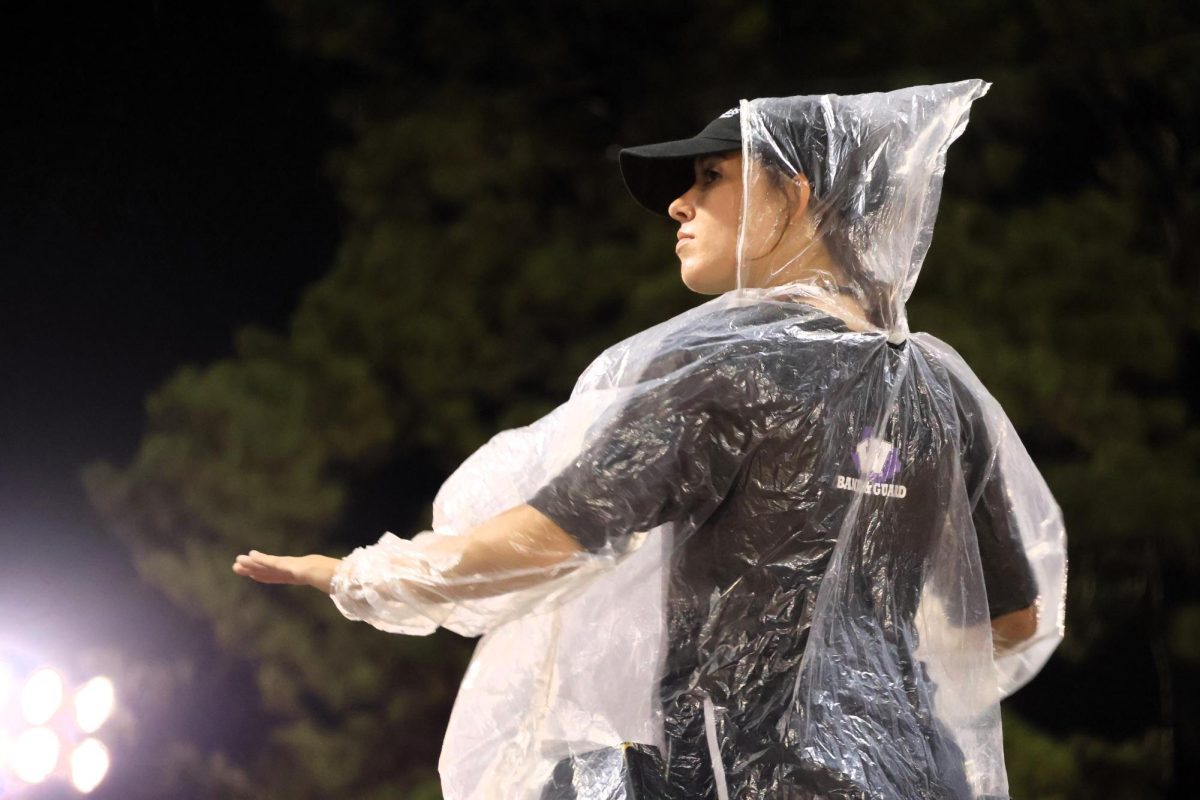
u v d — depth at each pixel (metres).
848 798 3.47
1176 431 13.93
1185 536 13.65
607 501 3.53
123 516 14.78
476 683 3.85
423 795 13.62
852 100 3.98
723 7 14.35
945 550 3.92
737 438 3.60
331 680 14.30
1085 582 14.35
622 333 14.21
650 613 3.76
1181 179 14.63
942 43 14.33
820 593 3.61
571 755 3.73
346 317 14.84
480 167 14.85
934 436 3.88
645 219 14.80
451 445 14.85
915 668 3.75
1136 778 14.06
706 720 3.56
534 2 14.91
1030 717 15.21
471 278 14.80
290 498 14.46
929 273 13.82
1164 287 13.88
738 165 4.04
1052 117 14.73
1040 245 13.66
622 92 15.26
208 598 14.35
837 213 3.90
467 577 3.58
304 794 14.41
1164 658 14.78
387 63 15.48
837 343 3.73
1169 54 13.98
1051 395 13.15
